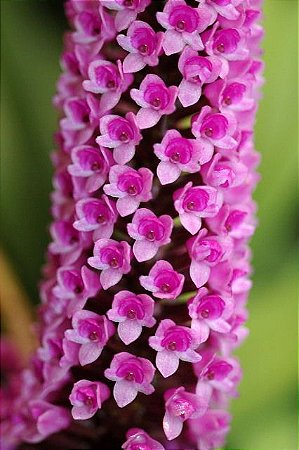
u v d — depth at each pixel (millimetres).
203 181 256
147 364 255
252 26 259
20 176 322
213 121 253
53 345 267
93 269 262
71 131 263
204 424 267
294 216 328
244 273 266
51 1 336
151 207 259
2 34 324
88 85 255
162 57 254
